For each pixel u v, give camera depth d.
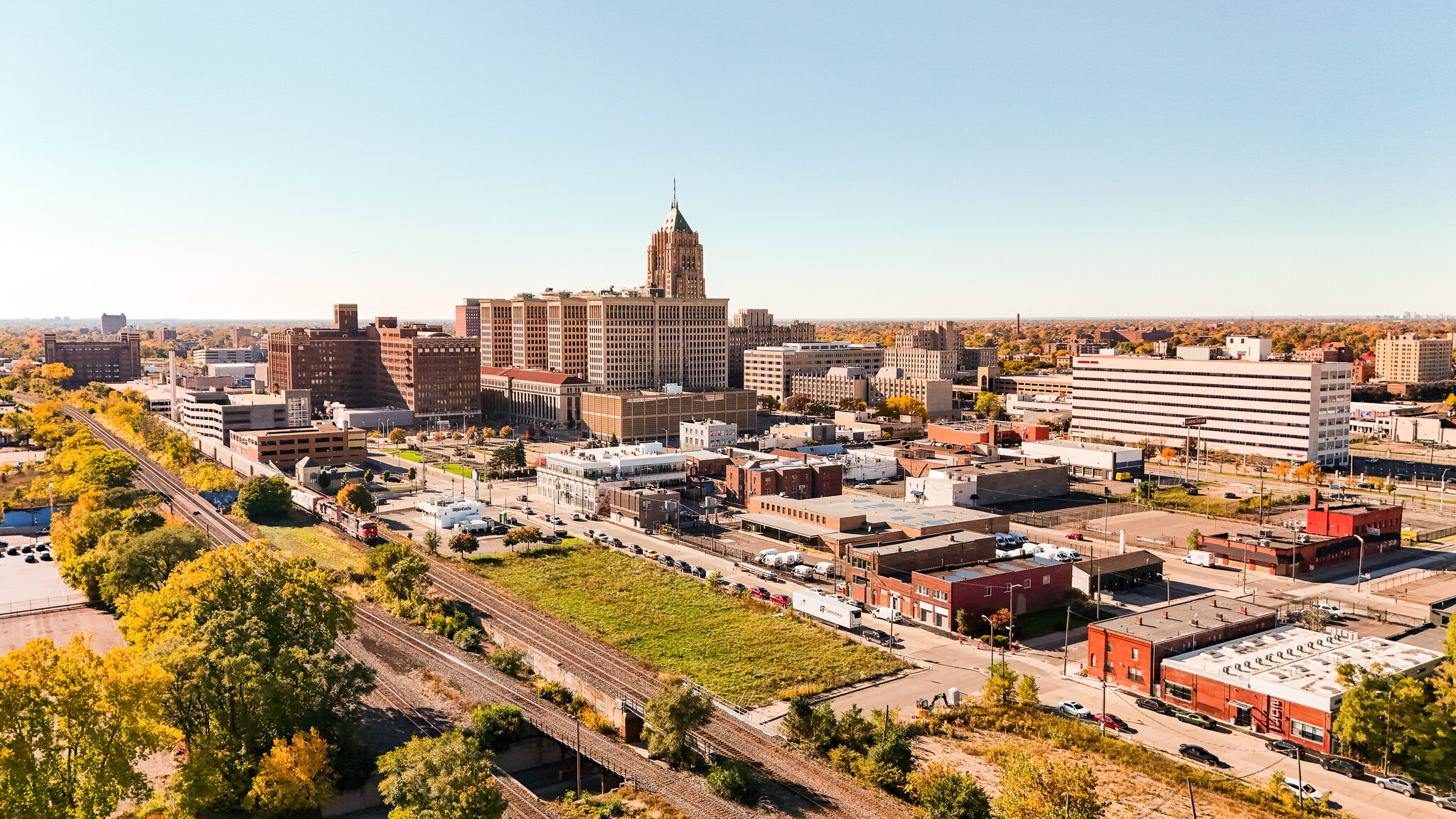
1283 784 100.44
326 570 185.25
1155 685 126.81
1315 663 123.38
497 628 148.75
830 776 101.88
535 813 95.88
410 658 137.00
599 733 113.56
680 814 93.75
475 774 89.56
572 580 180.25
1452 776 100.44
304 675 107.69
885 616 158.00
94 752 83.00
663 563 192.75
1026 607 160.00
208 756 93.38
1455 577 186.00
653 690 124.81
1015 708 120.81
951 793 91.81
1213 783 100.44
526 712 117.62
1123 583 176.50
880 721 113.62
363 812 101.56
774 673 132.88
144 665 94.81
